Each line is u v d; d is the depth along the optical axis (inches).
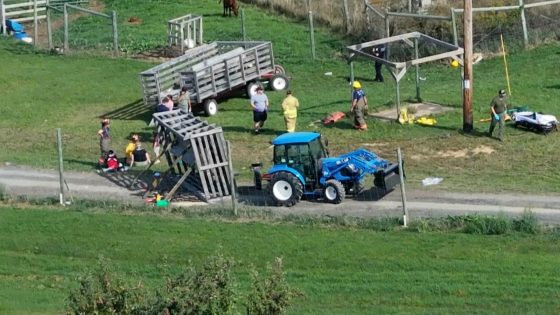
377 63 4507.9
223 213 2984.7
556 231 2728.8
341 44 5059.1
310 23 4901.6
